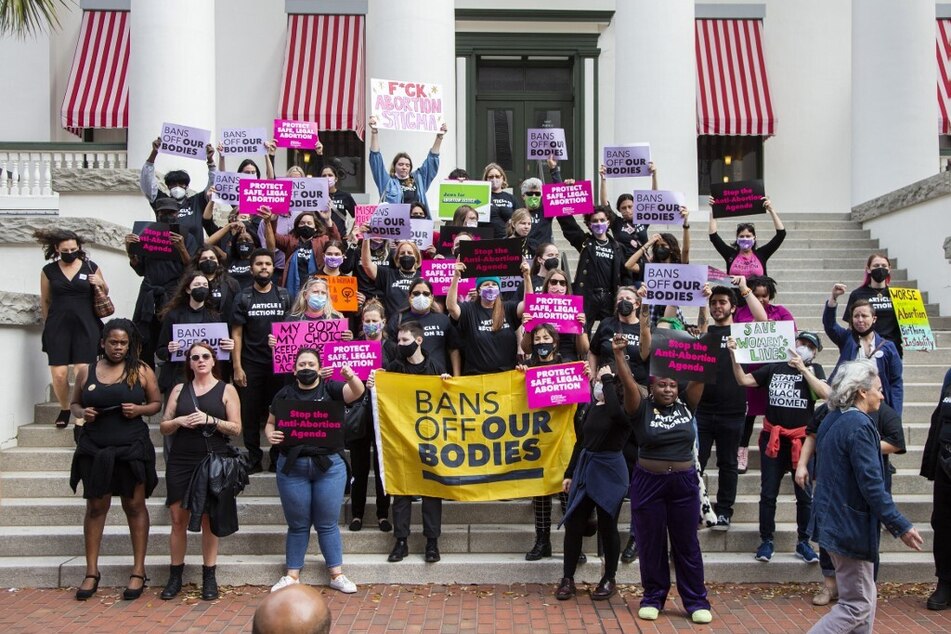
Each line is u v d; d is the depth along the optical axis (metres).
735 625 6.64
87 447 7.19
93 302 9.05
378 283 9.36
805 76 18.72
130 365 7.34
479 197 10.68
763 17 18.72
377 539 7.90
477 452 7.73
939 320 11.48
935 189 11.95
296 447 7.22
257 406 8.60
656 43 14.45
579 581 7.63
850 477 5.57
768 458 7.60
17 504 8.20
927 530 8.03
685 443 6.75
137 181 11.87
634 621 6.73
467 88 18.31
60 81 18.30
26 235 10.48
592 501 7.13
